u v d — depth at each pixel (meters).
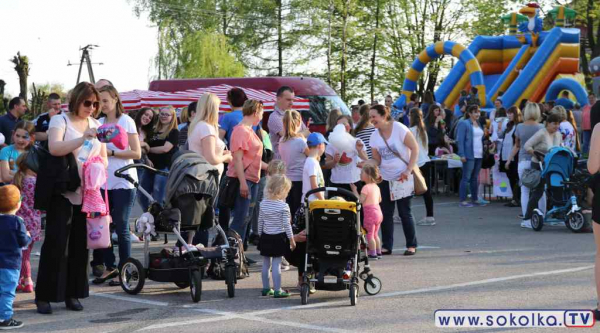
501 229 13.65
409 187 10.98
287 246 8.27
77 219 7.77
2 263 7.05
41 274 7.66
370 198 10.58
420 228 13.95
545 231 13.32
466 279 9.09
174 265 8.41
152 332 6.79
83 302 8.20
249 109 9.94
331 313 7.47
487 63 35.81
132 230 13.72
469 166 17.42
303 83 24.19
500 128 19.62
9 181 10.23
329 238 8.03
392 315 7.32
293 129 10.50
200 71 54.53
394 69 54.41
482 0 52.53
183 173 8.27
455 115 24.03
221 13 59.19
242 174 9.82
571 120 16.34
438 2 53.81
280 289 8.37
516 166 17.09
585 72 48.88
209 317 7.37
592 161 6.91
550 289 8.38
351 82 56.22
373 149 11.14
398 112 20.50
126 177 8.46
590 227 12.92
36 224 8.92
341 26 55.47
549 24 47.88
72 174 7.56
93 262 9.62
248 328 6.88
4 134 13.57
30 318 7.45
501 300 7.88
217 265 9.37
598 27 48.31
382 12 54.47
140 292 8.71
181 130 13.73
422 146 13.62
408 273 9.58
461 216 15.68
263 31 58.19
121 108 9.20
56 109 12.79
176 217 8.27
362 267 10.02
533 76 30.67
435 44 32.75
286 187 8.28
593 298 7.86
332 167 11.36
